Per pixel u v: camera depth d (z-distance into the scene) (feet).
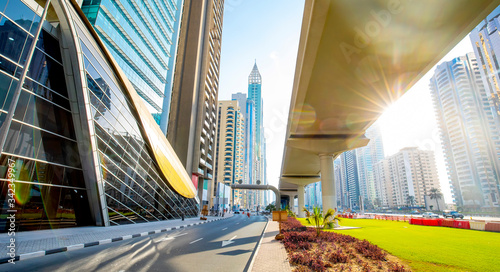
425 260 29.01
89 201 60.85
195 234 55.88
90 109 57.67
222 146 461.78
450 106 458.50
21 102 45.88
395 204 594.65
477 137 411.13
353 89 65.98
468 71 443.73
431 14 40.37
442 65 481.46
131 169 76.02
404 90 66.54
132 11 139.13
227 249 35.96
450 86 460.55
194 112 184.55
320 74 59.00
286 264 25.76
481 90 425.69
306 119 88.02
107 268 23.97
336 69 56.85
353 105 75.87
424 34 45.03
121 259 27.99
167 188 103.55
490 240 46.88
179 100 181.98
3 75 42.60
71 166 56.39
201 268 24.58
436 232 62.95
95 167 58.95
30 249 29.89
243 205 641.81
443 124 484.74
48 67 51.78
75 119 56.95
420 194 543.80
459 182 438.81
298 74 62.44
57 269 23.32
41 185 49.14
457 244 41.45
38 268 23.48
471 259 29.58
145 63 154.92
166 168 100.01
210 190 228.63
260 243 41.60
